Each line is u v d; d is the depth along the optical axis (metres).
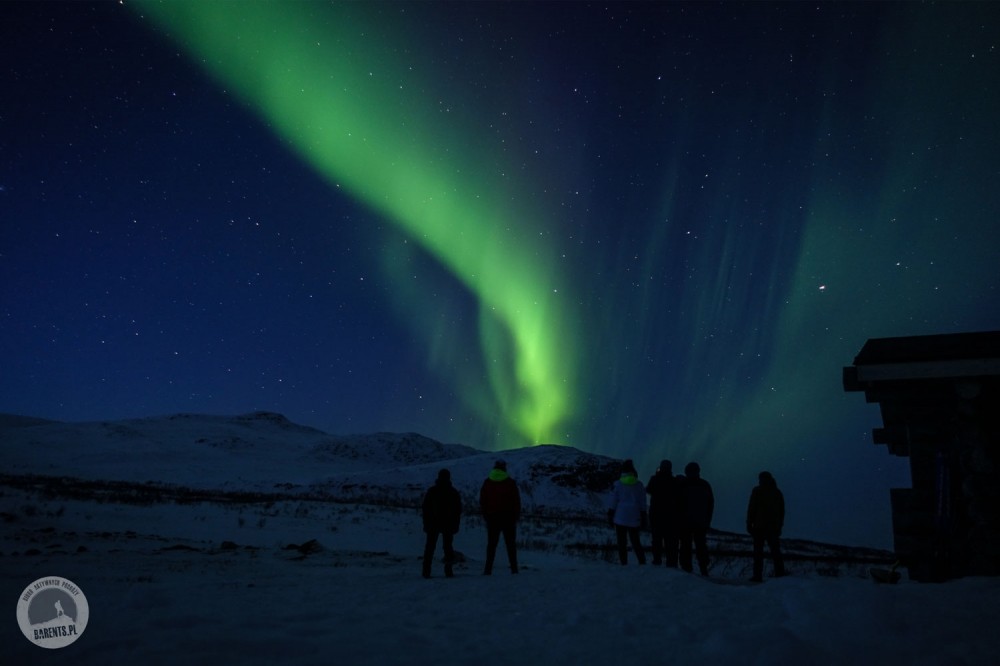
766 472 9.19
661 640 4.02
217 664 3.21
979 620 4.05
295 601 6.19
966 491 8.59
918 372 9.04
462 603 6.05
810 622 3.85
